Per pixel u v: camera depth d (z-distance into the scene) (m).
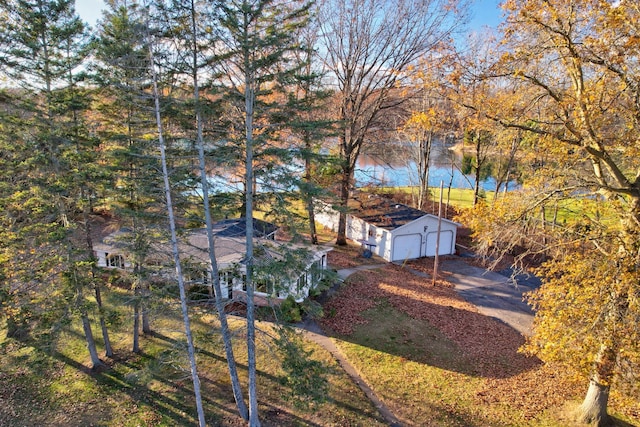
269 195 10.33
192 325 16.41
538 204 11.21
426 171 35.72
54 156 11.33
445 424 11.34
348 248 28.31
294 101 10.56
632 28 8.57
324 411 11.88
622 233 9.57
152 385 13.09
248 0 9.11
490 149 24.55
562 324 9.42
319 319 17.38
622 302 8.77
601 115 10.15
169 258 11.79
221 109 10.30
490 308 19.58
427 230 27.59
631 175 11.43
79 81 11.41
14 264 12.61
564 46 9.43
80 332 16.27
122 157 10.62
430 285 22.34
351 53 24.34
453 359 14.73
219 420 11.54
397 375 13.64
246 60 9.39
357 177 32.88
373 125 26.98
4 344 13.91
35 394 12.62
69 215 12.66
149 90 10.41
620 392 8.99
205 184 10.17
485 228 11.80
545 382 13.33
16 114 11.59
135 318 13.89
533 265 26.23
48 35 11.25
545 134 10.93
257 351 14.81
